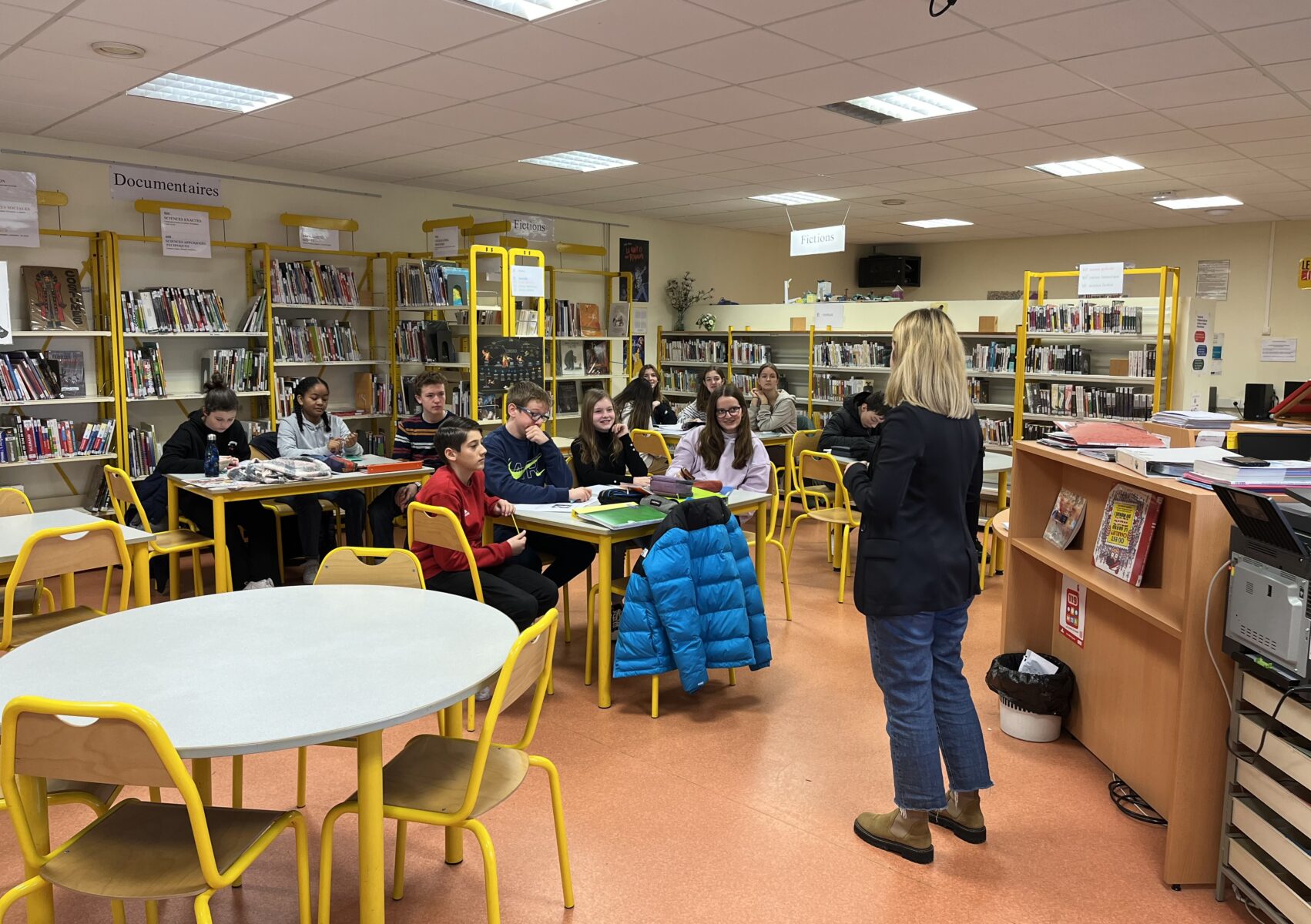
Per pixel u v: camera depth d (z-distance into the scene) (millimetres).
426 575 3588
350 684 1861
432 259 7652
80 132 5867
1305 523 2023
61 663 1985
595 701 3766
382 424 7973
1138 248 11211
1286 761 2078
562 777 3076
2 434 5676
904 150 6441
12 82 4695
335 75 4590
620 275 9656
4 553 2992
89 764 1587
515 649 1914
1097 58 4262
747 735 3432
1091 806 2893
